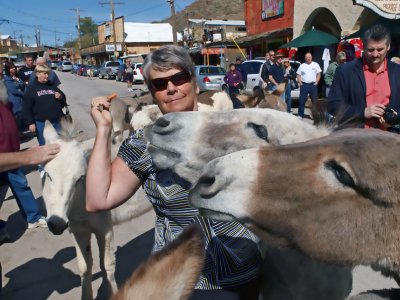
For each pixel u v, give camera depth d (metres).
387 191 1.40
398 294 1.51
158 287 0.97
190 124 1.88
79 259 3.57
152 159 1.85
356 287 3.56
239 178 1.47
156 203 1.96
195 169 1.84
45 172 3.17
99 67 45.78
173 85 2.11
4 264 4.60
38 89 6.21
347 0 16.95
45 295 3.95
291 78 13.73
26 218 5.53
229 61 29.09
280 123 2.02
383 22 14.08
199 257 1.05
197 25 36.75
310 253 1.51
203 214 1.53
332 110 2.88
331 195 1.44
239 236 1.91
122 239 5.02
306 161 1.45
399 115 3.12
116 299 0.98
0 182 4.24
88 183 1.94
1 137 3.59
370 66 3.61
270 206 1.45
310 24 20.31
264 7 24.67
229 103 5.20
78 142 3.38
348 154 1.42
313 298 2.11
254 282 2.05
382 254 1.46
